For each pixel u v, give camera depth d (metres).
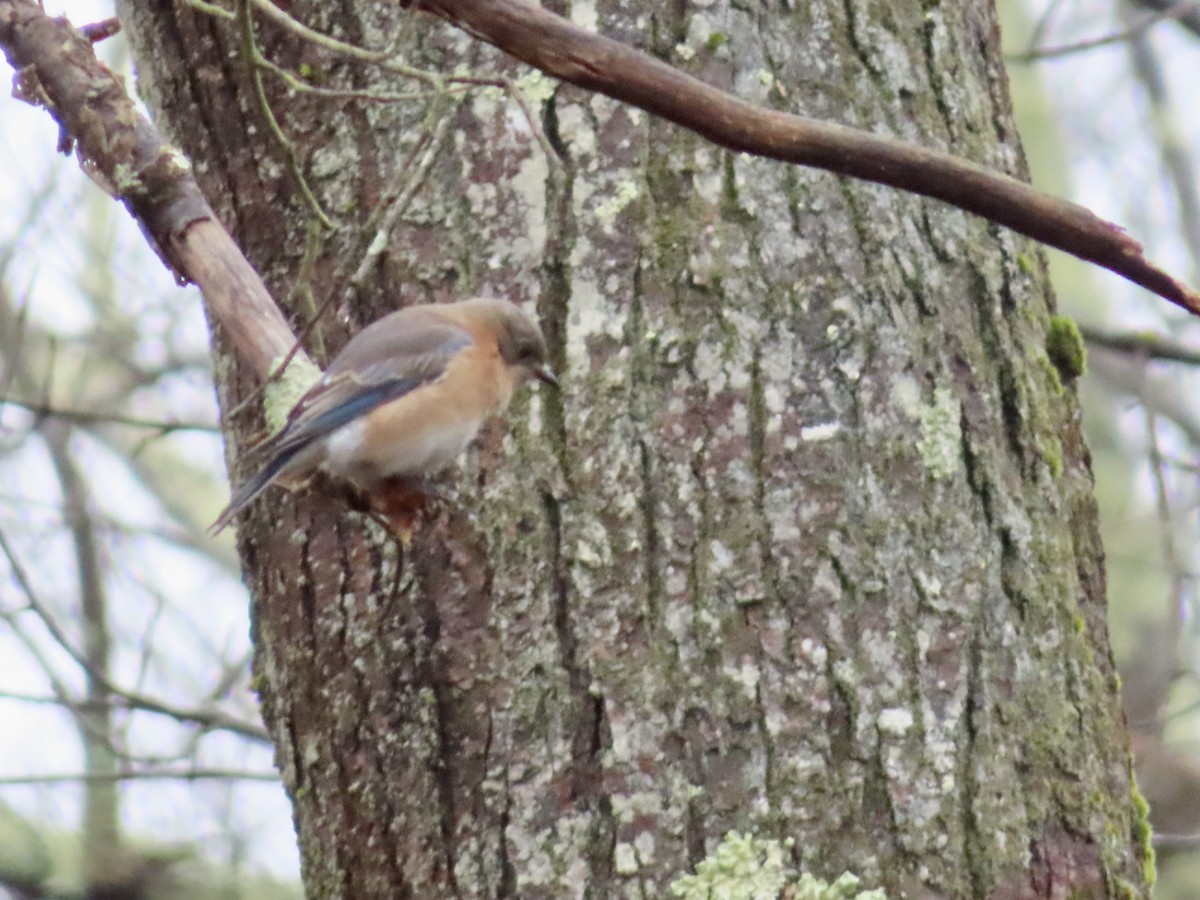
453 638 8.84
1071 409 9.95
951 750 8.66
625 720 8.55
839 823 8.44
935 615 8.84
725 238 9.09
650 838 8.43
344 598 9.17
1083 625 9.41
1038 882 8.66
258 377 9.80
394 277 9.39
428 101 9.45
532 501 8.88
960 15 10.11
